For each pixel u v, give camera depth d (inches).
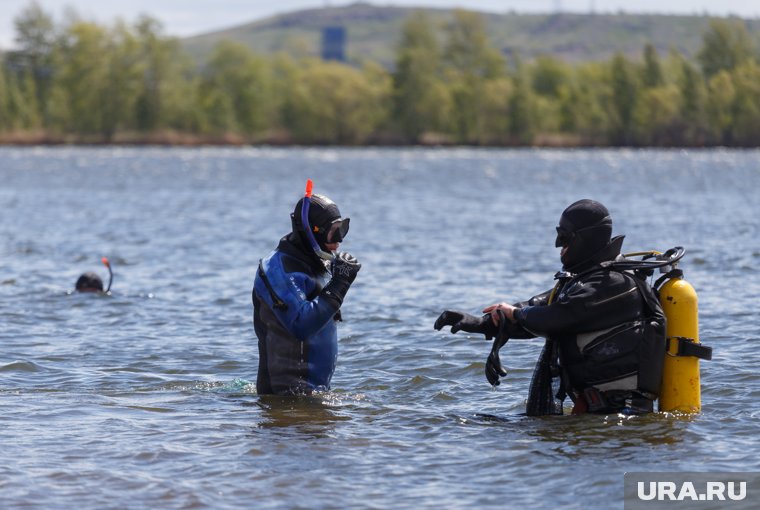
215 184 3393.2
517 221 1824.6
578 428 433.7
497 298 865.5
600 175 4153.5
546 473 377.7
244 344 663.1
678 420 441.1
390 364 599.2
